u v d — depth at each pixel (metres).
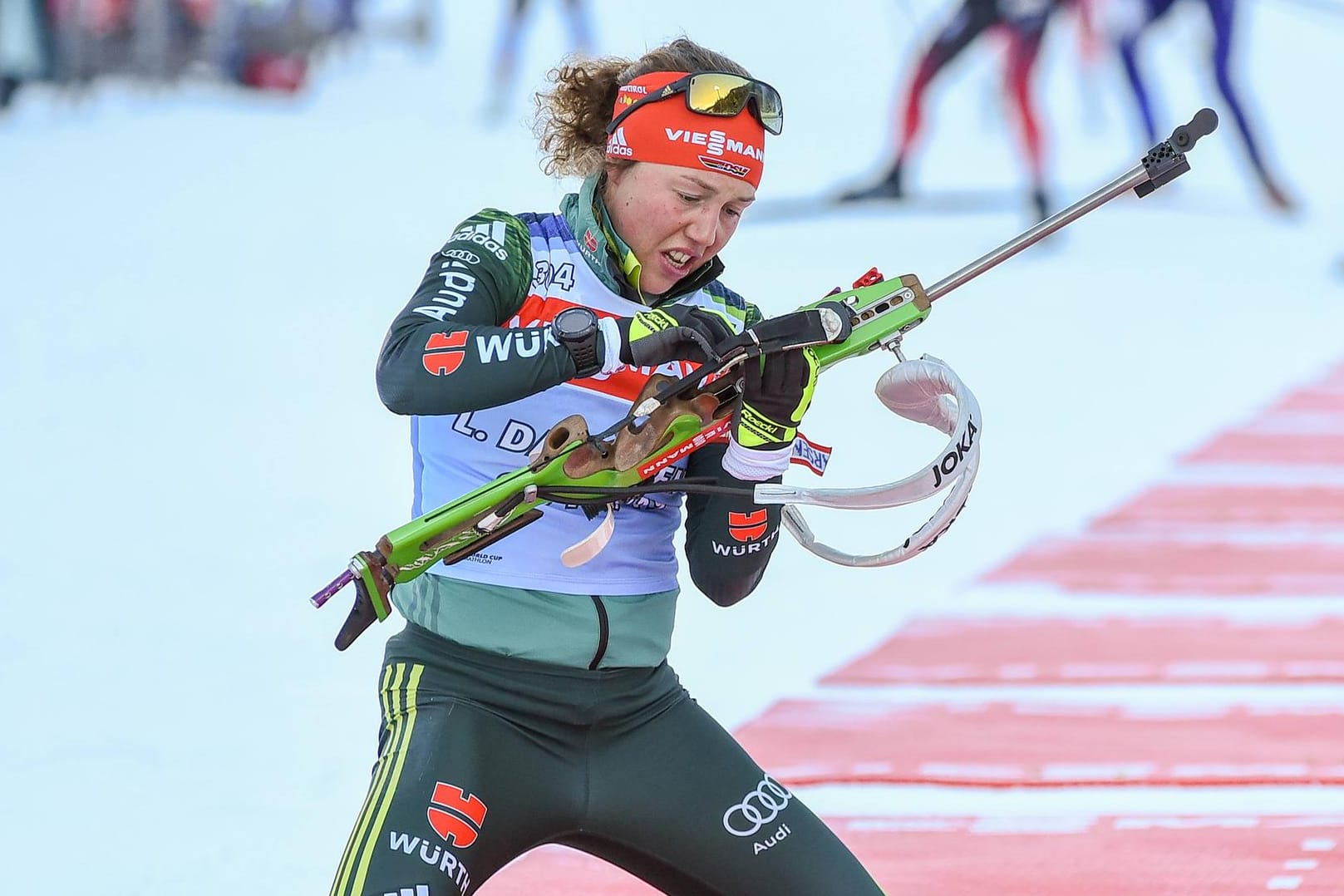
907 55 51.09
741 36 53.84
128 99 54.06
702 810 7.91
